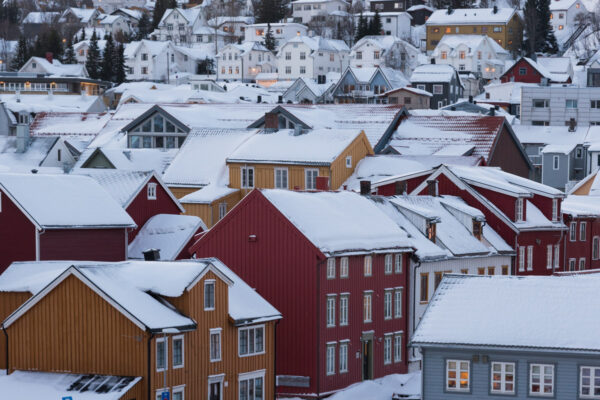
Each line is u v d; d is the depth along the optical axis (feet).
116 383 261.85
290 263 329.52
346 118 572.10
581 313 258.16
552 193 441.68
